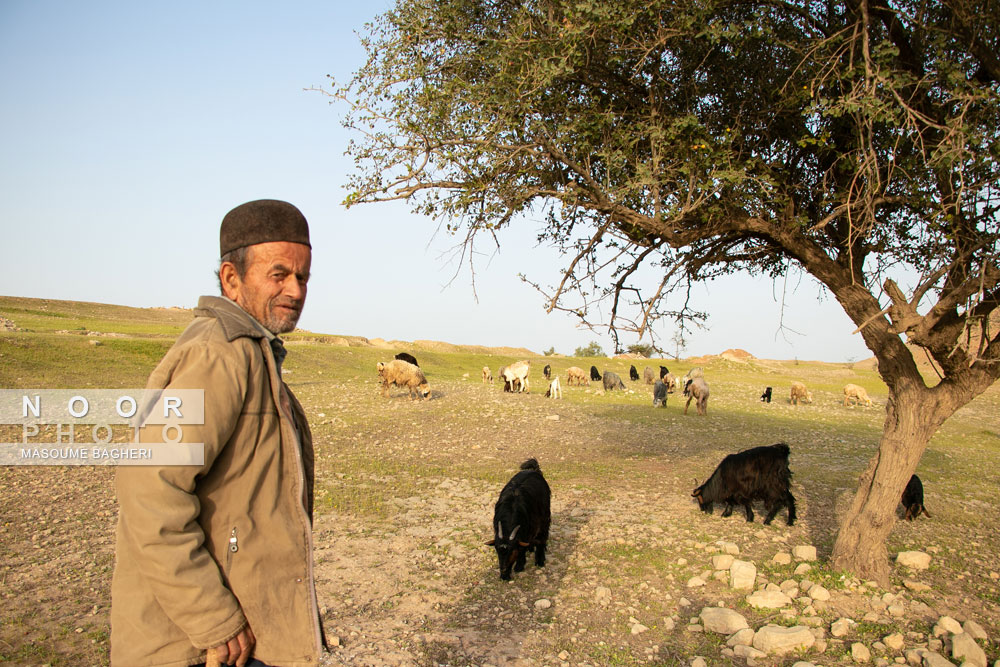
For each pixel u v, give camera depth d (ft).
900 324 19.22
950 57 18.75
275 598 6.59
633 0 16.96
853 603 19.34
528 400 79.56
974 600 20.04
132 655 5.92
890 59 16.96
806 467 46.16
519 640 17.12
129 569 6.12
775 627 17.04
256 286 7.16
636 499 34.19
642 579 21.90
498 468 42.45
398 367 76.28
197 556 5.86
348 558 23.85
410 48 19.36
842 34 18.97
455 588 21.06
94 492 32.45
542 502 23.17
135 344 89.56
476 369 150.41
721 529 28.22
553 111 19.38
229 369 6.26
